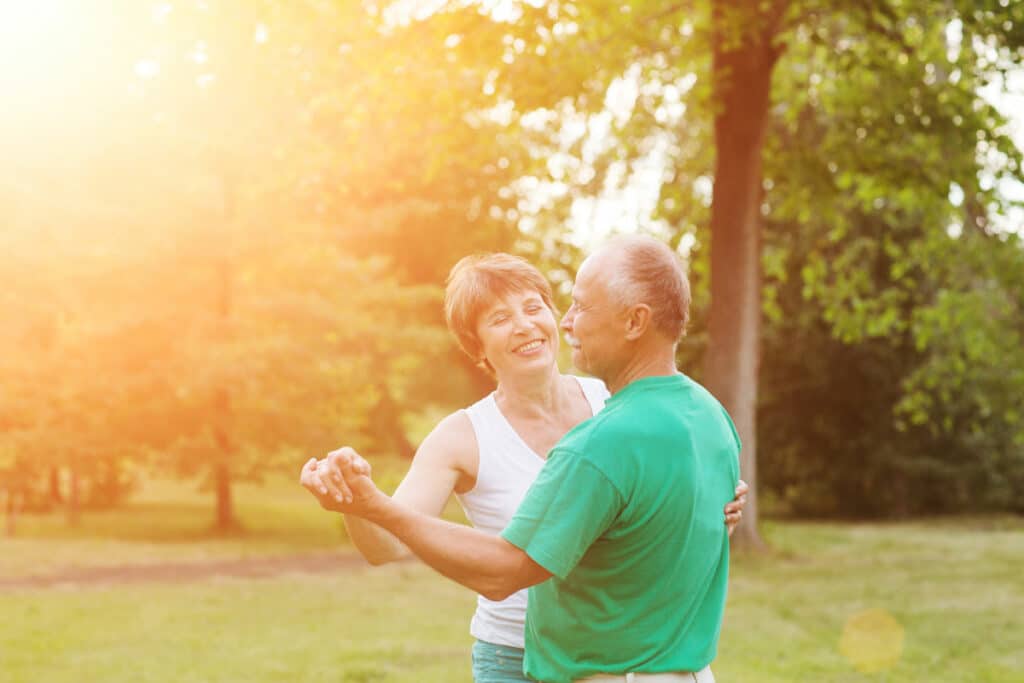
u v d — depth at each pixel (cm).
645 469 211
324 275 1916
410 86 1084
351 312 1931
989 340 1442
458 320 288
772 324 2241
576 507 207
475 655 287
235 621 914
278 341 1777
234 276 1886
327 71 1096
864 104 1342
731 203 1332
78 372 1797
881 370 2183
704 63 1460
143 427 1817
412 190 1969
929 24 1268
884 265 2058
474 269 287
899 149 1376
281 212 1777
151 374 1798
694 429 223
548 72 1067
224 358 1720
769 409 2348
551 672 225
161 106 1783
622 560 215
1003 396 1552
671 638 219
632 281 224
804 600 1041
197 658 744
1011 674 700
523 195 1753
